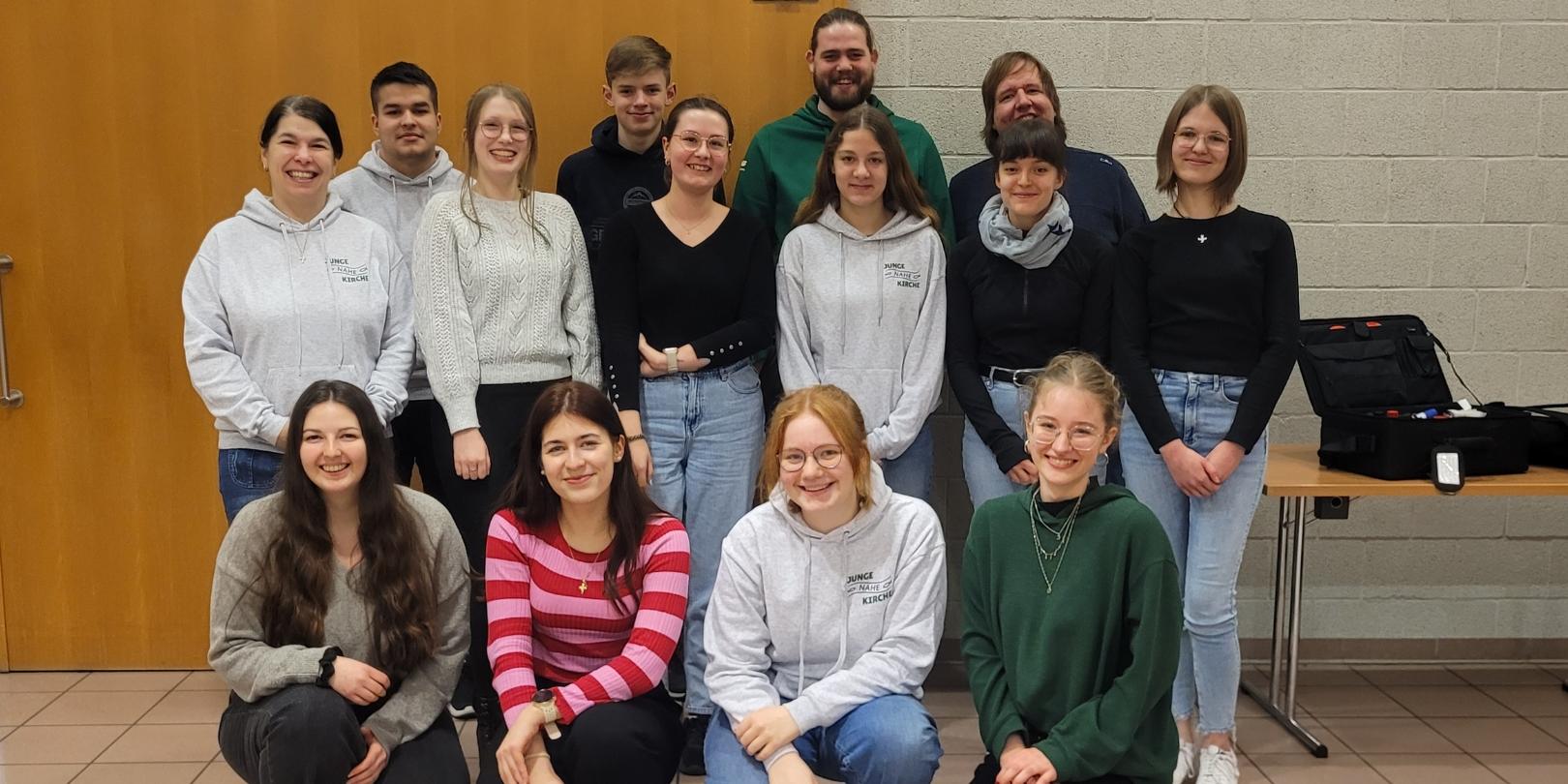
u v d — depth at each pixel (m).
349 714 1.92
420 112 2.77
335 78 3.06
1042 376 1.94
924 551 2.02
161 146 3.06
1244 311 2.48
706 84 3.11
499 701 2.01
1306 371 2.90
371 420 2.03
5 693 3.10
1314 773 2.66
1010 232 2.55
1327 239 3.28
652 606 2.04
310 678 1.94
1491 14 3.19
